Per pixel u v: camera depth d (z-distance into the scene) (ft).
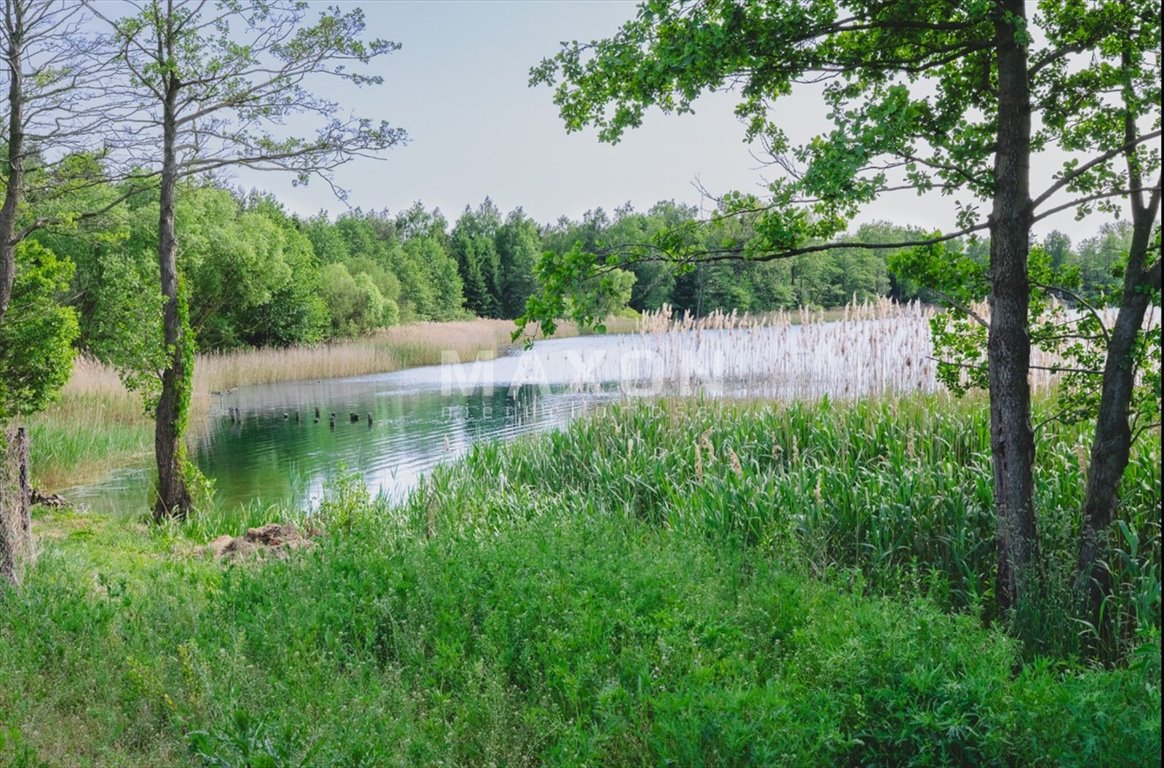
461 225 438.81
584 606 16.79
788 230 21.24
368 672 15.87
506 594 17.74
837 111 18.76
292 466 57.47
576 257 21.17
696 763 11.20
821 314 41.63
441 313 310.24
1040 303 23.47
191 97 46.37
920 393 35.78
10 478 24.39
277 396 105.91
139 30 43.80
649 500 33.58
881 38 22.35
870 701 12.71
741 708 11.91
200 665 15.19
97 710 14.46
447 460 54.19
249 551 30.35
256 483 52.95
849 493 26.84
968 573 22.53
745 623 17.10
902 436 32.32
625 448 39.01
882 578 23.43
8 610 19.74
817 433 34.65
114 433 65.92
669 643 14.61
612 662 14.87
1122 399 19.49
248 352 162.61
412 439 67.41
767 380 40.50
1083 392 23.35
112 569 26.89
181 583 22.84
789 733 11.50
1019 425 20.12
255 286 157.38
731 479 30.27
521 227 371.15
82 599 19.90
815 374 38.91
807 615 16.76
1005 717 11.53
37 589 20.83
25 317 47.29
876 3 20.99
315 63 47.65
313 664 15.38
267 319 174.40
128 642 17.60
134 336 42.86
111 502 47.44
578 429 42.04
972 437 31.22
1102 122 22.44
